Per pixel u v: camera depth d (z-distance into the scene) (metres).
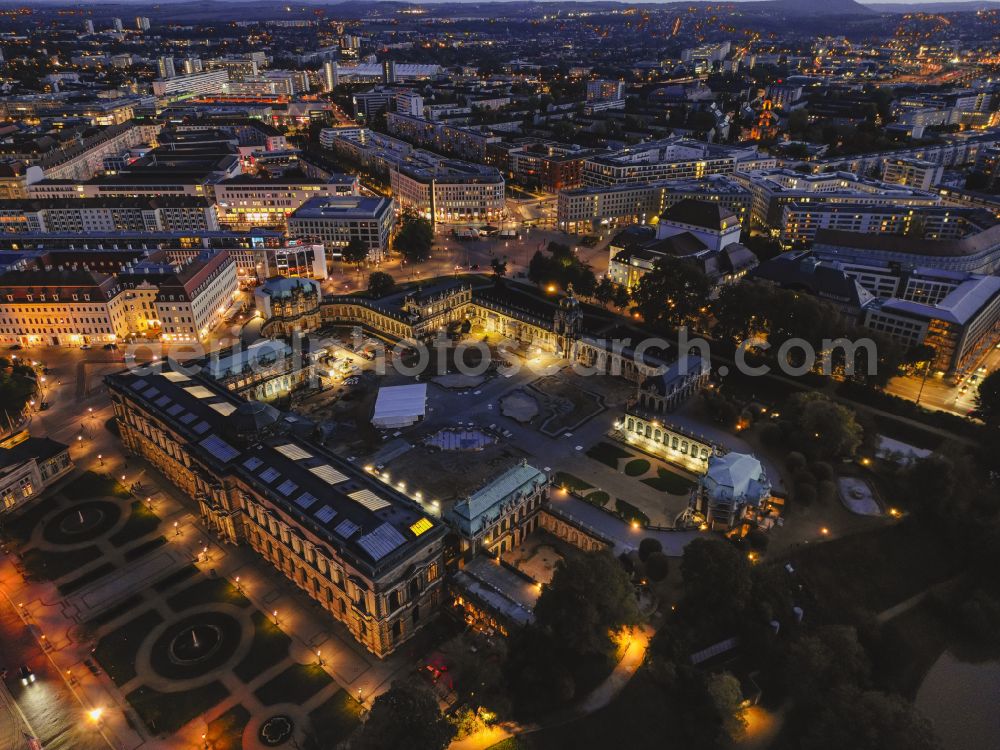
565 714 126.62
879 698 122.06
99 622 144.50
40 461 184.38
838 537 169.38
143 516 175.62
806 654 131.50
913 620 154.38
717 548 141.75
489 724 124.81
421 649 139.62
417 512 144.88
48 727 123.56
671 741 124.69
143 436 193.88
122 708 126.94
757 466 173.25
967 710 136.75
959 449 197.62
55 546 165.12
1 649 138.50
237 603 149.62
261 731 122.56
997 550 161.38
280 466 156.75
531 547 167.50
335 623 145.50
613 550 157.88
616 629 134.00
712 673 130.12
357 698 128.62
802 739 124.56
